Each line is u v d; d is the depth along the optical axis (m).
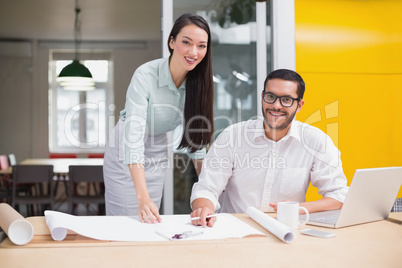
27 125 9.51
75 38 9.56
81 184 8.29
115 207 2.67
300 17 3.72
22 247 1.46
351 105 3.78
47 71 9.55
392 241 1.55
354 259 1.34
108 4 7.37
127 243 1.50
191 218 1.79
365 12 3.79
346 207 1.72
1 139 9.43
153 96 2.37
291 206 1.73
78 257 1.35
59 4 7.34
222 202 2.46
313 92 3.74
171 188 3.51
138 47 9.77
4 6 7.39
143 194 1.96
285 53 3.69
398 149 3.82
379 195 1.81
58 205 8.23
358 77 3.79
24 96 9.49
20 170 5.94
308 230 1.67
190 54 2.14
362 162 3.79
